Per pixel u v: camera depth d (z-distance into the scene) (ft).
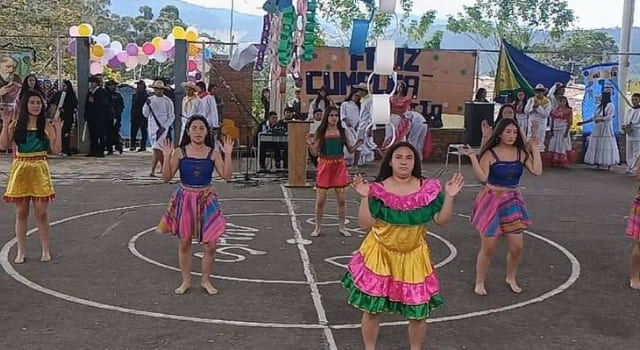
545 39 83.25
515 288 21.52
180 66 51.11
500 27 82.02
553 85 53.88
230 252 25.46
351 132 48.08
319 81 54.75
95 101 52.49
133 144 58.18
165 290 20.77
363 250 15.26
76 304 19.40
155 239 27.04
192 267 23.36
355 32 21.90
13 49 54.85
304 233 28.84
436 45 77.00
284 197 37.19
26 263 23.35
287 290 21.07
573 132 55.72
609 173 50.21
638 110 49.62
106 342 16.75
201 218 20.11
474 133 50.52
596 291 21.84
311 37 41.86
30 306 19.19
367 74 54.70
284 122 45.52
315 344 16.90
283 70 44.65
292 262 24.31
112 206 33.60
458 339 17.49
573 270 24.20
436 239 28.25
